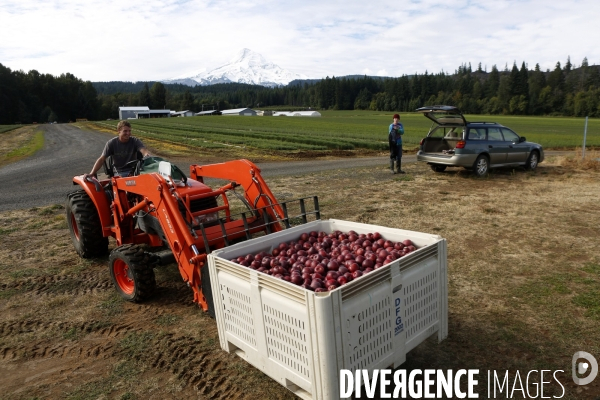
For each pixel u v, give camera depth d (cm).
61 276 565
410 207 852
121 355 374
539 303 425
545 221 713
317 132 4047
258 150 2456
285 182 1248
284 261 342
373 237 375
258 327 289
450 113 1216
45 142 3634
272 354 282
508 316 403
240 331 311
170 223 408
